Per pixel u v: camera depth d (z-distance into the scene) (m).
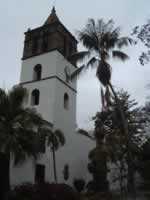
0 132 15.45
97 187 28.66
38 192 17.11
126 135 21.61
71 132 30.97
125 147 24.50
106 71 21.50
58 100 29.16
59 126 28.33
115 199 22.91
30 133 16.77
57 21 32.78
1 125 15.95
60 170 27.02
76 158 31.03
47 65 30.61
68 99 31.73
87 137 35.09
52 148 23.30
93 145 36.06
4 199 15.66
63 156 28.11
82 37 22.73
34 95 30.48
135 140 29.19
